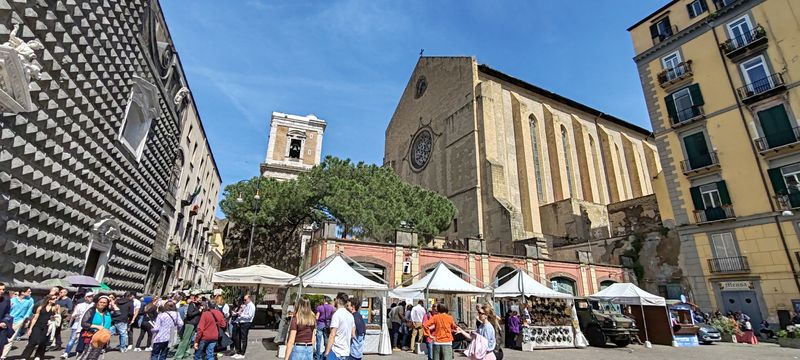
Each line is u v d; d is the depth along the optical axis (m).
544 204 39.41
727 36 24.50
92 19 12.26
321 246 20.84
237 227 35.50
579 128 47.91
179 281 31.09
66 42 11.18
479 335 8.53
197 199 35.06
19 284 10.57
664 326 18.38
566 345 16.56
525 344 15.43
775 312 20.06
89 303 10.38
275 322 22.50
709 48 25.17
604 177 48.53
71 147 12.41
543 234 37.94
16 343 10.83
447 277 15.95
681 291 25.94
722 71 24.30
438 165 46.22
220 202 33.94
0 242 9.70
